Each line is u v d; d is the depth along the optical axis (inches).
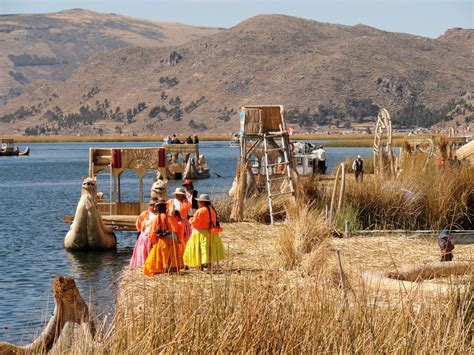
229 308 341.4
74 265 883.4
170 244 624.1
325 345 311.1
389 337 314.5
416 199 892.6
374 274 496.1
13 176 3014.3
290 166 1042.7
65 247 999.6
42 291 726.5
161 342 318.7
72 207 1662.2
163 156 1050.7
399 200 891.4
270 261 644.1
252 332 313.1
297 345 310.2
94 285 751.7
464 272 522.3
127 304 382.9
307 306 336.2
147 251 687.1
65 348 352.8
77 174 3125.0
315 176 1040.8
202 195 631.2
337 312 331.0
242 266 629.0
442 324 329.1
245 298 335.9
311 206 892.0
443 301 381.7
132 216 1015.0
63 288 382.3
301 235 649.0
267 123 1107.3
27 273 835.4
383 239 773.9
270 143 1175.0
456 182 905.5
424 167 1058.1
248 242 782.5
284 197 1047.6
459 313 337.4
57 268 865.5
